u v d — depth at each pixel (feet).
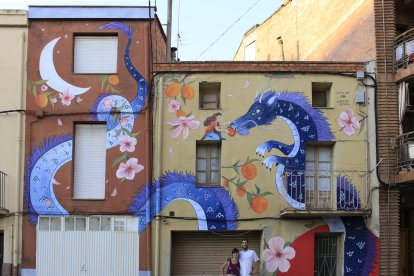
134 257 52.03
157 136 53.42
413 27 59.16
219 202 52.65
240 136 53.47
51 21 55.11
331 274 53.16
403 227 58.90
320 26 71.61
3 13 55.06
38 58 54.54
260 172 53.01
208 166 54.08
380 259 52.39
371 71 54.70
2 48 54.75
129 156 53.26
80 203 52.65
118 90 54.03
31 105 53.88
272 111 53.88
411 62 53.01
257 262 48.29
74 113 53.67
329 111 54.08
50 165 53.11
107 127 53.57
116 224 52.44
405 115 56.90
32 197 52.70
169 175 52.95
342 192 52.70
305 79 54.44
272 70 54.39
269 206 52.60
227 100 53.88
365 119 54.03
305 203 52.54
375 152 53.57
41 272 51.88
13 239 52.01
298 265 52.03
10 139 53.42
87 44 55.21
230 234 53.42
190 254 53.21
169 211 52.44
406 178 51.21
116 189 52.80
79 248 52.21
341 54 64.18
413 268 58.08
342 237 52.75
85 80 54.19
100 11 55.16
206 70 54.13
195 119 53.62
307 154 54.44
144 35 54.85
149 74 54.19
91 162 53.67
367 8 57.26
